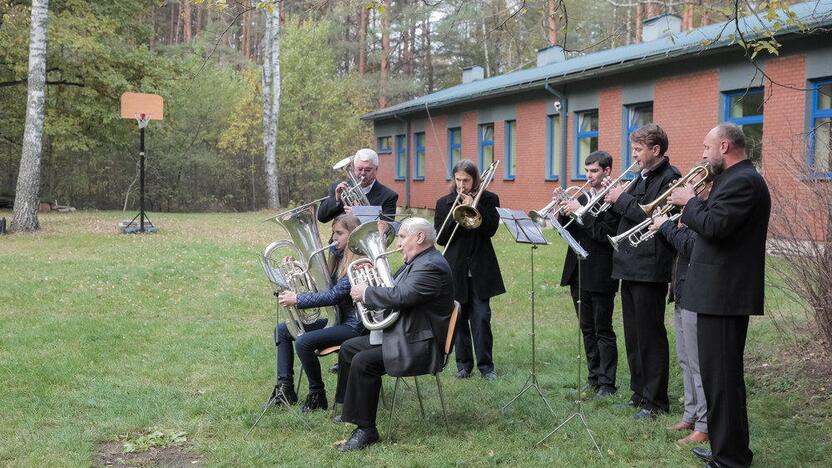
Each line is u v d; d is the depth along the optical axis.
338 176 32.41
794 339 6.37
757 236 3.88
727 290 3.86
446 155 24.17
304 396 5.55
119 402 5.29
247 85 31.84
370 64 39.09
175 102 26.88
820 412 5.02
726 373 3.90
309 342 5.02
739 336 3.91
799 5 12.95
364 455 4.37
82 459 4.26
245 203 31.64
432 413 5.14
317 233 5.30
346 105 32.88
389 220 5.53
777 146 6.79
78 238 14.31
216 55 32.06
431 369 4.50
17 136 24.41
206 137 30.67
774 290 8.01
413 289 4.39
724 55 13.78
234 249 13.11
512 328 8.01
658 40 18.03
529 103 19.98
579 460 4.26
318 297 4.91
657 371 4.97
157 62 21.88
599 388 5.57
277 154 31.11
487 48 33.19
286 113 31.00
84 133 22.86
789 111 12.59
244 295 9.54
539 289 9.92
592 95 17.59
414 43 38.97
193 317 8.41
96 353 6.59
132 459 4.34
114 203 29.30
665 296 4.96
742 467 3.95
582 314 5.70
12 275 10.19
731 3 5.57
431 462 4.24
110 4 22.09
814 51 12.12
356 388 4.51
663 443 4.49
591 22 27.89
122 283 9.94
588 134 18.02
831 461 4.25
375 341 4.68
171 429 4.81
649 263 4.81
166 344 7.01
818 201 5.63
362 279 4.66
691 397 4.70
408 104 26.28
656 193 4.81
